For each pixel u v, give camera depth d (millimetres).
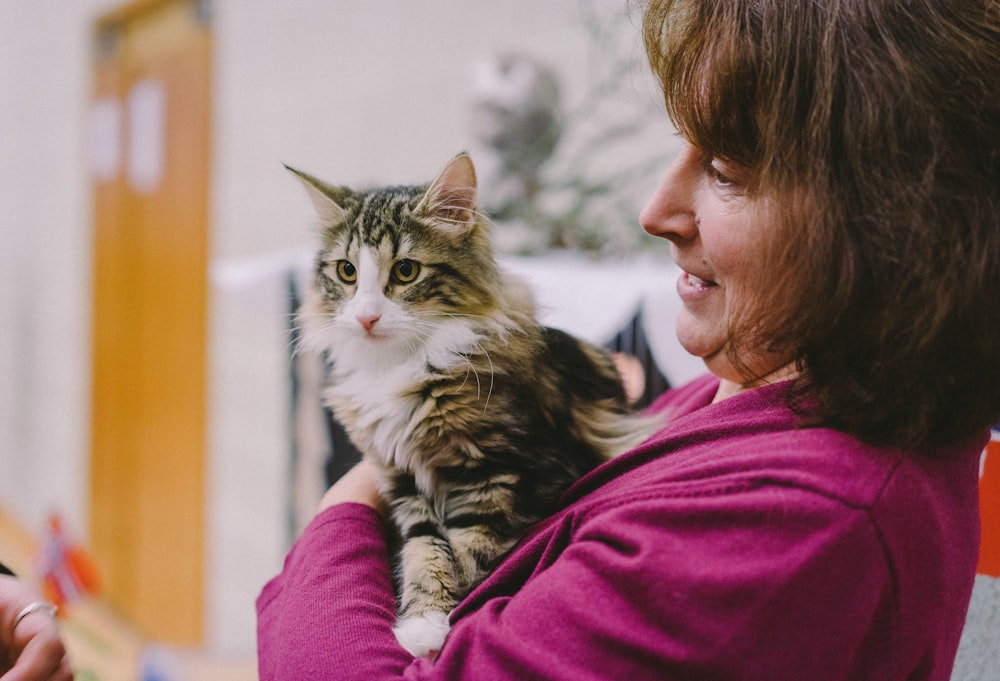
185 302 3916
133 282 4375
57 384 5227
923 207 721
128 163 4363
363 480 1281
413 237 1344
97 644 3980
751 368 929
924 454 807
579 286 1567
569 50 2375
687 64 875
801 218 767
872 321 740
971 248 723
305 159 3340
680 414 1224
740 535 750
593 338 1503
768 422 854
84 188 4801
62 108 5016
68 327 5059
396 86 2939
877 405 753
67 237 5035
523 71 2275
